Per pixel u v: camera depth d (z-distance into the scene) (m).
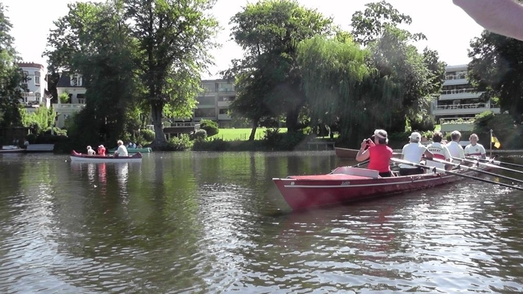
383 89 37.31
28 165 25.94
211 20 47.59
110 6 45.53
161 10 45.34
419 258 6.30
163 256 6.59
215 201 11.32
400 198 11.21
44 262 6.38
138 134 51.44
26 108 61.91
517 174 17.03
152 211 10.09
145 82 45.03
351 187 10.58
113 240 7.55
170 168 22.61
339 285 5.33
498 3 1.49
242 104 48.59
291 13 48.31
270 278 5.59
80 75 49.50
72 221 9.11
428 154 13.01
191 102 49.31
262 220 8.93
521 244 6.95
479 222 8.48
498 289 5.16
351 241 7.23
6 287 5.43
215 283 5.46
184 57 47.19
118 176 18.45
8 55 50.06
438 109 78.50
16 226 8.70
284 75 44.03
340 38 47.41
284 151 41.69
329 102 37.78
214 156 34.72
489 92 49.16
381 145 11.84
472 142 16.77
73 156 29.58
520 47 43.25
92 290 5.30
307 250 6.76
